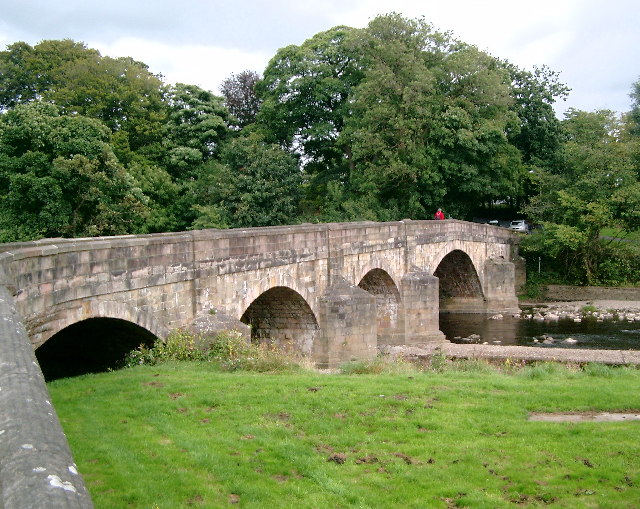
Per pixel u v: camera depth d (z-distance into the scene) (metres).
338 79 69.88
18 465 5.07
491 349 36.00
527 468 14.26
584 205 64.69
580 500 12.84
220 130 74.12
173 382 19.27
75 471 5.26
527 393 19.94
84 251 18.62
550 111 81.75
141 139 69.69
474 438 15.96
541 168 74.62
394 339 44.88
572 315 57.47
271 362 22.88
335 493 12.63
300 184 68.44
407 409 17.88
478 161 66.50
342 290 34.91
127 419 15.63
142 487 11.64
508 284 62.53
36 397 6.75
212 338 23.88
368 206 63.34
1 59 69.81
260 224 60.16
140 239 21.44
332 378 20.94
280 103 71.81
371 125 64.19
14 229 44.34
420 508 12.34
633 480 13.70
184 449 13.91
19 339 9.09
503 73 74.50
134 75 71.12
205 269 24.95
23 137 45.34
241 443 14.65
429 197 66.00
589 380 22.88
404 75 64.81
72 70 67.62
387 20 65.19
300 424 16.28
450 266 60.94
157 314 22.48
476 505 12.48
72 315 18.09
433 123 63.97
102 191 47.03
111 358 24.36
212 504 11.40
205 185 66.00
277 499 12.13
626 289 64.69
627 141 67.56
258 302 34.38
